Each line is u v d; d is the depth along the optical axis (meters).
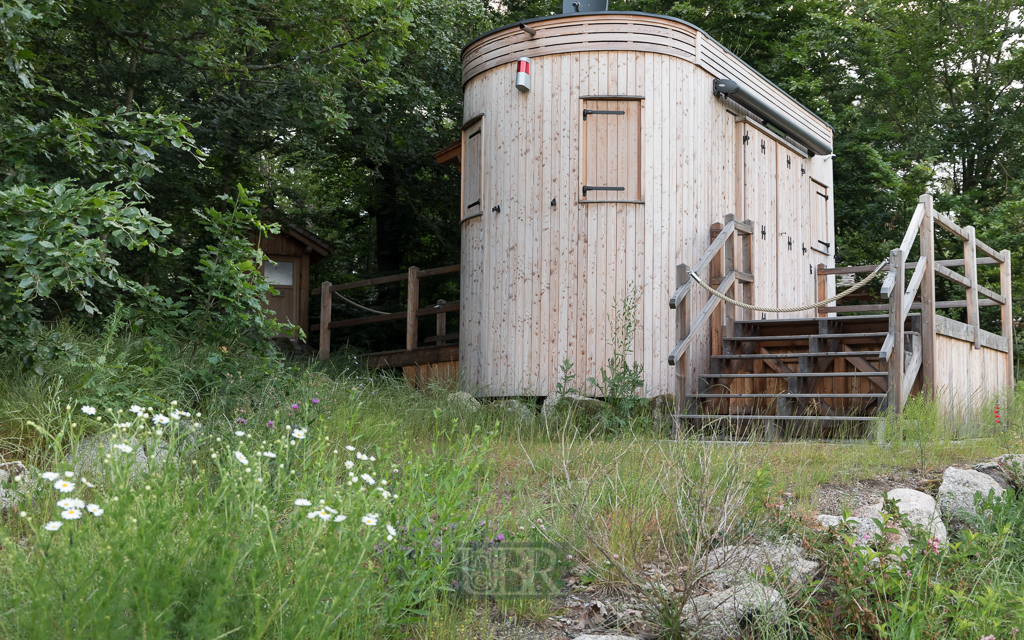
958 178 24.56
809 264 12.85
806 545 3.90
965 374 9.86
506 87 10.34
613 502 4.57
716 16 20.08
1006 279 11.57
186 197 12.80
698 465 4.79
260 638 2.34
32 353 5.33
